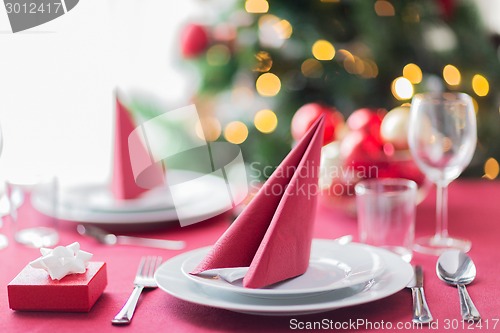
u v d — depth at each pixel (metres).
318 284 0.82
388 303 0.84
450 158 1.14
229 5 2.19
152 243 1.17
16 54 2.54
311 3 2.10
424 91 2.04
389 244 1.08
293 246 0.83
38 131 2.60
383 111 1.98
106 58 2.70
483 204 1.43
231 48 2.15
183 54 2.19
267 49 2.09
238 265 0.83
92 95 2.67
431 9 2.09
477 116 2.17
